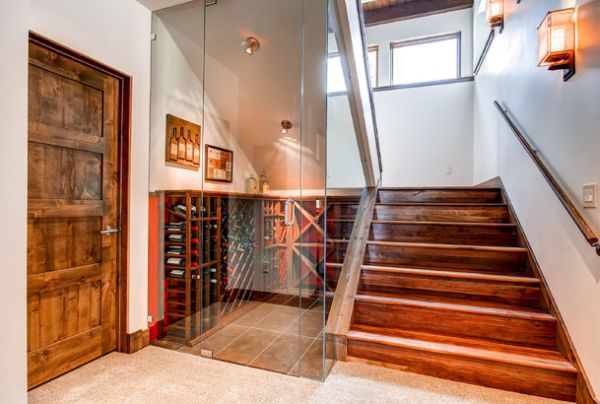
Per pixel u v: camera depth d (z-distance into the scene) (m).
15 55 1.53
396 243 2.81
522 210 2.64
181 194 2.63
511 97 2.90
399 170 4.94
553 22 1.83
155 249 2.56
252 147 3.28
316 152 2.57
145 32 2.45
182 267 2.61
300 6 2.50
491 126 3.65
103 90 2.23
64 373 2.05
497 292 2.32
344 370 2.10
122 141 2.35
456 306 2.23
